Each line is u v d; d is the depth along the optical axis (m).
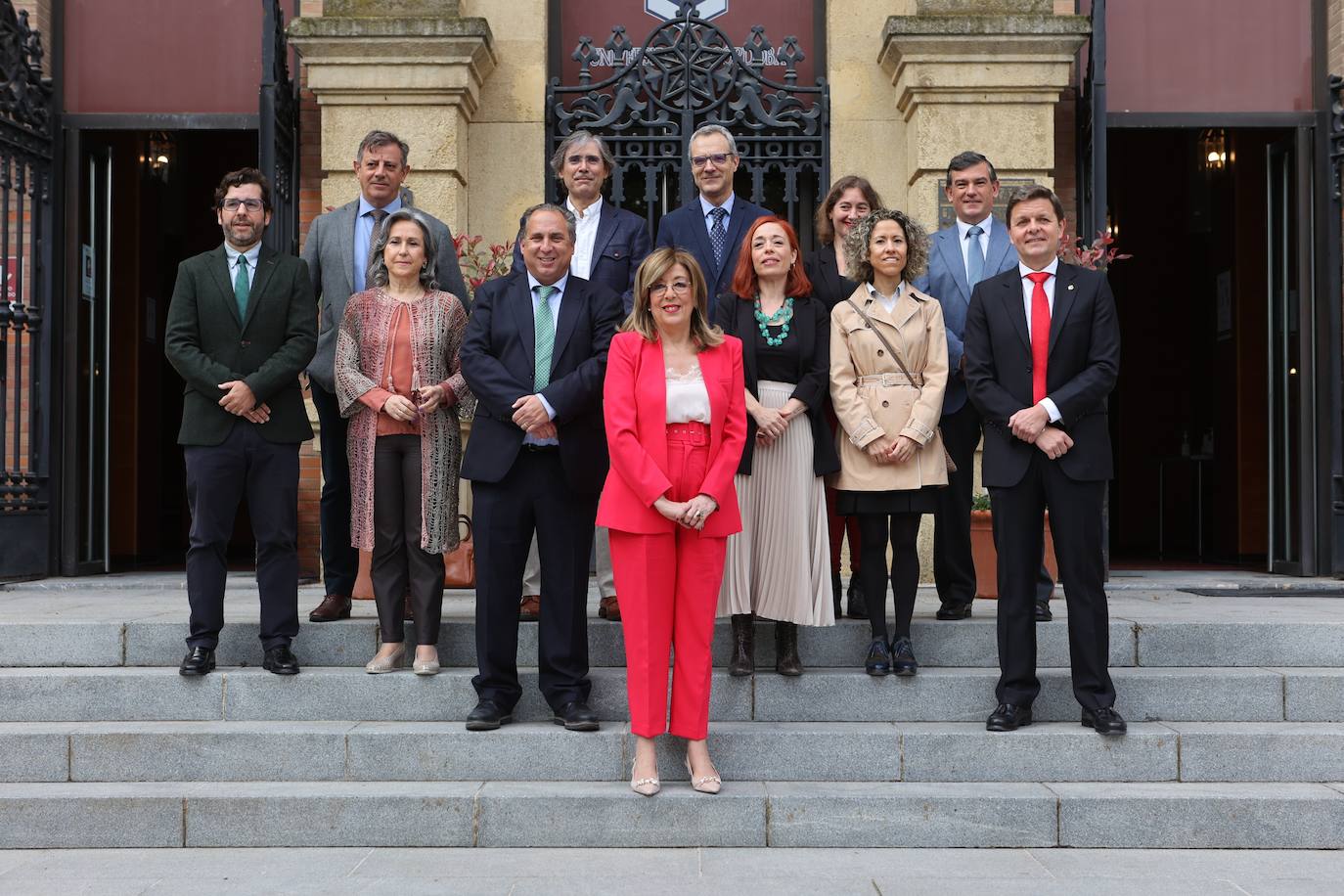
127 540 10.09
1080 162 7.45
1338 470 7.59
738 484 4.52
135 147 10.07
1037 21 6.98
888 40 7.10
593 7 7.73
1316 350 7.73
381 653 4.66
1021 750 4.32
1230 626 4.89
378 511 4.62
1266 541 10.27
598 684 4.64
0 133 7.15
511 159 7.48
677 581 4.21
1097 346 4.41
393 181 5.16
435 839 4.09
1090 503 4.38
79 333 7.84
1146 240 12.95
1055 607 5.76
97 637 4.89
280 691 4.62
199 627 4.66
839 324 4.70
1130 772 4.31
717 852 4.01
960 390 5.02
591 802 4.08
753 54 7.39
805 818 4.07
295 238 7.50
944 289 5.17
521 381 4.44
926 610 5.59
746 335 4.63
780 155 7.46
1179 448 12.80
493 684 4.44
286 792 4.15
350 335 4.70
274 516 4.66
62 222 7.72
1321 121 7.66
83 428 7.95
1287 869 3.82
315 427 7.36
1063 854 3.99
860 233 4.77
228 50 7.71
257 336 4.68
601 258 5.25
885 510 4.60
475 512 4.46
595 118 7.49
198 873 3.79
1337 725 4.51
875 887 3.62
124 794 4.14
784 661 4.63
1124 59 7.70
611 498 4.21
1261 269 10.38
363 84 7.08
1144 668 4.84
